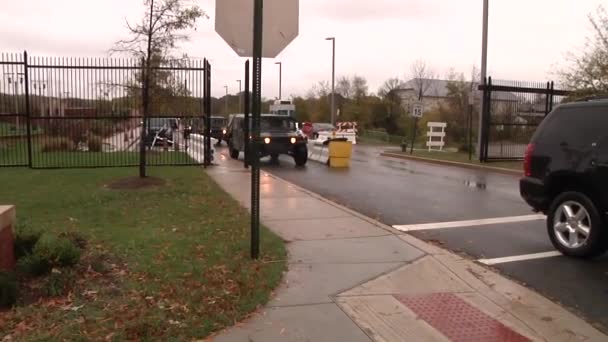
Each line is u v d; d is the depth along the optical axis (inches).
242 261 231.3
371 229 308.0
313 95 3078.2
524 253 273.6
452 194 479.2
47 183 469.1
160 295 188.2
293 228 309.3
